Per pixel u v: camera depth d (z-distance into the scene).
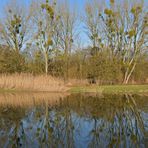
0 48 45.59
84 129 14.62
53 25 48.66
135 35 47.94
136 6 46.91
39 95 31.05
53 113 19.28
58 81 37.22
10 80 35.62
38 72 46.50
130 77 49.34
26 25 48.69
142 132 13.73
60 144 11.96
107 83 45.25
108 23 49.03
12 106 22.77
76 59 49.47
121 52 49.31
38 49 48.69
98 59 45.81
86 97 28.94
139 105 22.31
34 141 12.55
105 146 11.57
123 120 16.56
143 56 48.75
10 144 12.08
